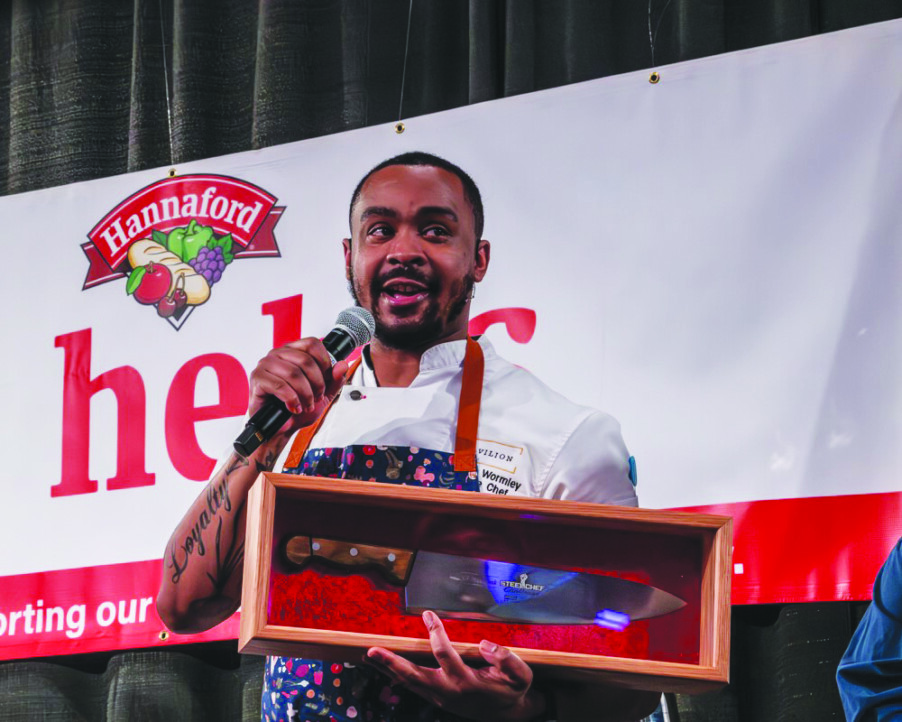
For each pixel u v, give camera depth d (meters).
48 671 3.12
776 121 2.75
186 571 2.23
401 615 1.92
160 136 3.41
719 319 2.69
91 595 2.98
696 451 2.63
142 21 3.49
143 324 3.13
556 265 2.82
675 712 2.54
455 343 2.58
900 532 2.49
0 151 3.61
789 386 2.61
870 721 2.26
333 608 1.91
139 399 3.08
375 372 2.57
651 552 1.98
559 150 2.90
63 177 3.48
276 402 2.11
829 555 2.52
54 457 3.10
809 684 2.62
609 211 2.82
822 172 2.70
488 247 2.87
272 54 3.30
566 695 2.03
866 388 2.57
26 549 3.05
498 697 1.82
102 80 3.55
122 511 3.02
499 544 1.98
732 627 2.78
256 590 1.79
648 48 3.08
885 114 2.68
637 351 2.72
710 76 2.83
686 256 2.75
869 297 2.61
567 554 1.98
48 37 3.62
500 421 2.53
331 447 2.37
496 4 3.22
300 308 3.02
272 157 3.14
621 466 2.48
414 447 2.33
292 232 3.08
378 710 2.03
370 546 1.92
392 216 2.71
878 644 2.32
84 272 3.22
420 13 3.30
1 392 3.17
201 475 2.98
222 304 3.08
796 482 2.57
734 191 2.75
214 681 3.09
